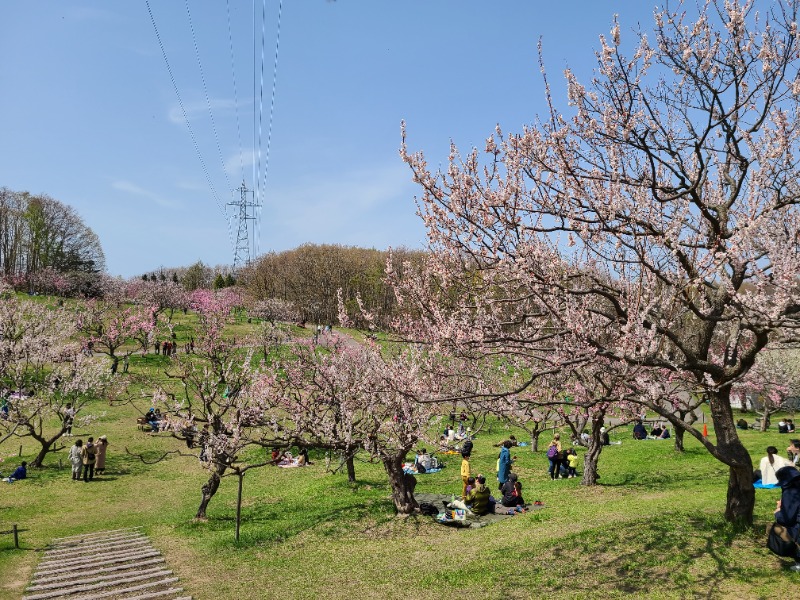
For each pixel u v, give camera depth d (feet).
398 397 49.47
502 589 33.14
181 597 37.42
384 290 172.76
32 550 51.42
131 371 148.87
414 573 38.45
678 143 33.45
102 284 288.92
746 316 27.76
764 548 31.81
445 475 77.71
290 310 248.11
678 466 71.72
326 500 63.41
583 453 88.84
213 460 56.29
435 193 30.07
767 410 113.50
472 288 32.58
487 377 41.39
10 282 271.08
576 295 32.04
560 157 30.07
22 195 311.68
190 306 277.23
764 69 28.89
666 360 29.30
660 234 29.76
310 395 58.90
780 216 33.55
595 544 37.42
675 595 28.37
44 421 114.73
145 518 64.59
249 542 49.88
